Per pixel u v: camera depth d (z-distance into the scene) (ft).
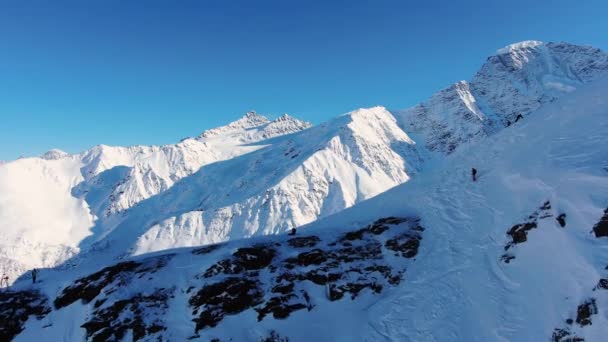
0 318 100.83
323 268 108.88
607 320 55.57
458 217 113.91
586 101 116.67
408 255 110.63
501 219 95.71
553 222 78.54
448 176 146.30
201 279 103.30
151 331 89.10
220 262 108.99
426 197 139.54
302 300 97.86
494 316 71.77
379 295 98.63
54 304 106.93
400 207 143.02
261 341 86.17
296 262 112.57
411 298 90.38
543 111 138.51
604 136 92.02
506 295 74.08
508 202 99.66
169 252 131.95
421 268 101.09
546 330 62.80
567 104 126.11
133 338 87.51
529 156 109.91
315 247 121.39
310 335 87.66
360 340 84.07
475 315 75.05
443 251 102.01
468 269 88.17
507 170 113.91
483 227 99.66
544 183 91.20
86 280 111.04
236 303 95.61
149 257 123.75
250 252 114.83
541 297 67.82
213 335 87.51
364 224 138.62
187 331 89.25
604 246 65.36
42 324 99.66
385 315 88.63
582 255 66.90
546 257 73.61
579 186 79.82
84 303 102.78
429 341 75.92
